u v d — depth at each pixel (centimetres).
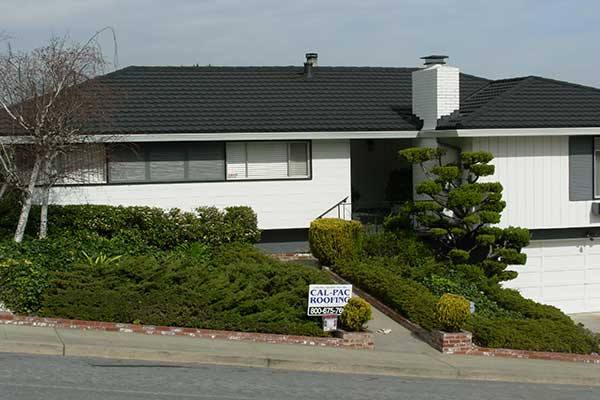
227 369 1401
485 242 2106
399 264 2153
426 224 2217
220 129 2317
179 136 2281
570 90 2486
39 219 2127
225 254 2080
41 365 1300
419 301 1819
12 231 2089
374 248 2233
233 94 2552
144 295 1599
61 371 1268
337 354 1552
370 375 1471
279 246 2455
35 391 1130
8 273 1592
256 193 2403
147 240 2180
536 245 2425
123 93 2434
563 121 2325
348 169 2475
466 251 2198
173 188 2338
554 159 2373
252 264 1892
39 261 1706
